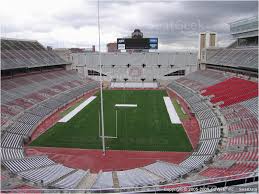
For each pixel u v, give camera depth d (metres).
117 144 30.34
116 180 21.09
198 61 72.19
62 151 28.64
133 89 66.12
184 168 23.22
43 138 32.12
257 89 40.84
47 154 27.84
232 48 64.19
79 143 30.66
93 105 48.06
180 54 72.06
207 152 26.58
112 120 38.91
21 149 28.41
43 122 38.09
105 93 60.25
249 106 35.53
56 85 56.12
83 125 36.75
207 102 43.22
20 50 58.41
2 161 23.84
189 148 29.06
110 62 73.00
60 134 33.41
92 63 73.06
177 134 33.03
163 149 28.94
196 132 33.56
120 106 47.34
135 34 80.06
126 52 73.75
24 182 20.05
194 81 61.19
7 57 51.28
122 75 73.06
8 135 30.52
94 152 28.42
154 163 25.61
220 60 60.47
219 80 54.09
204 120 36.25
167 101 51.31
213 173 21.00
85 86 63.62
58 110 44.53
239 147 25.58
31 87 49.25
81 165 25.59
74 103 49.84
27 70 57.44
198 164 23.72
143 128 35.28
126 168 24.86
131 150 28.78
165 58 72.25
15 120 34.97
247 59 50.44
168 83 71.38
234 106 37.56
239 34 62.59
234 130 29.92
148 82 72.12
